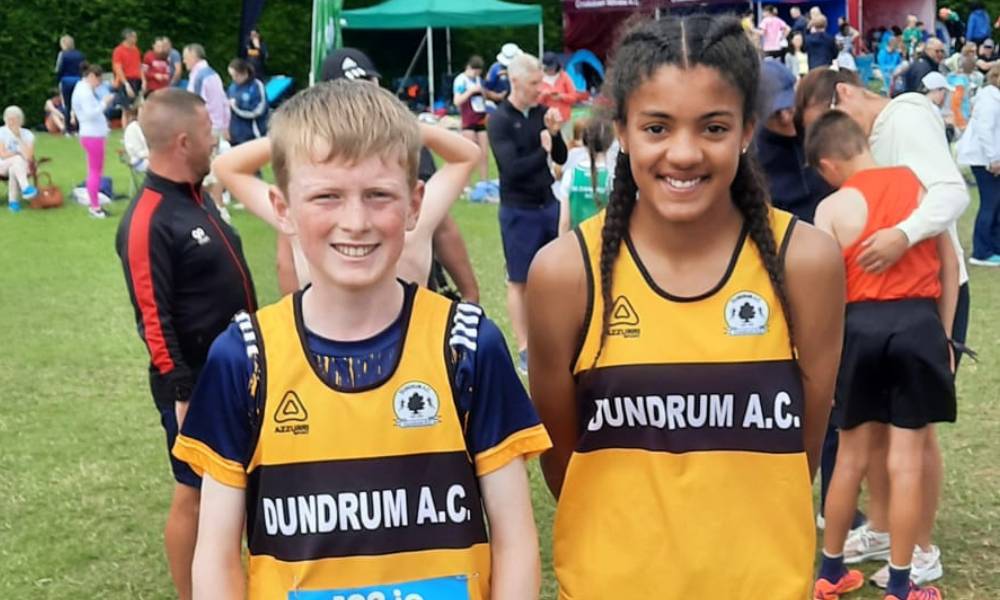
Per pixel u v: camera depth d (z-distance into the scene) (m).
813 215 4.55
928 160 3.90
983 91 10.15
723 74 2.23
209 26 27.00
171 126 3.87
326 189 2.03
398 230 2.07
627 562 2.36
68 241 12.20
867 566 4.43
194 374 3.90
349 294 2.06
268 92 18.42
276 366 2.07
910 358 3.83
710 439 2.34
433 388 2.06
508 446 2.10
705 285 2.35
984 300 8.84
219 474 2.10
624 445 2.38
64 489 5.46
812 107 4.38
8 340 8.27
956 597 4.12
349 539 2.05
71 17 25.17
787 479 2.34
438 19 23.41
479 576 2.09
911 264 3.85
